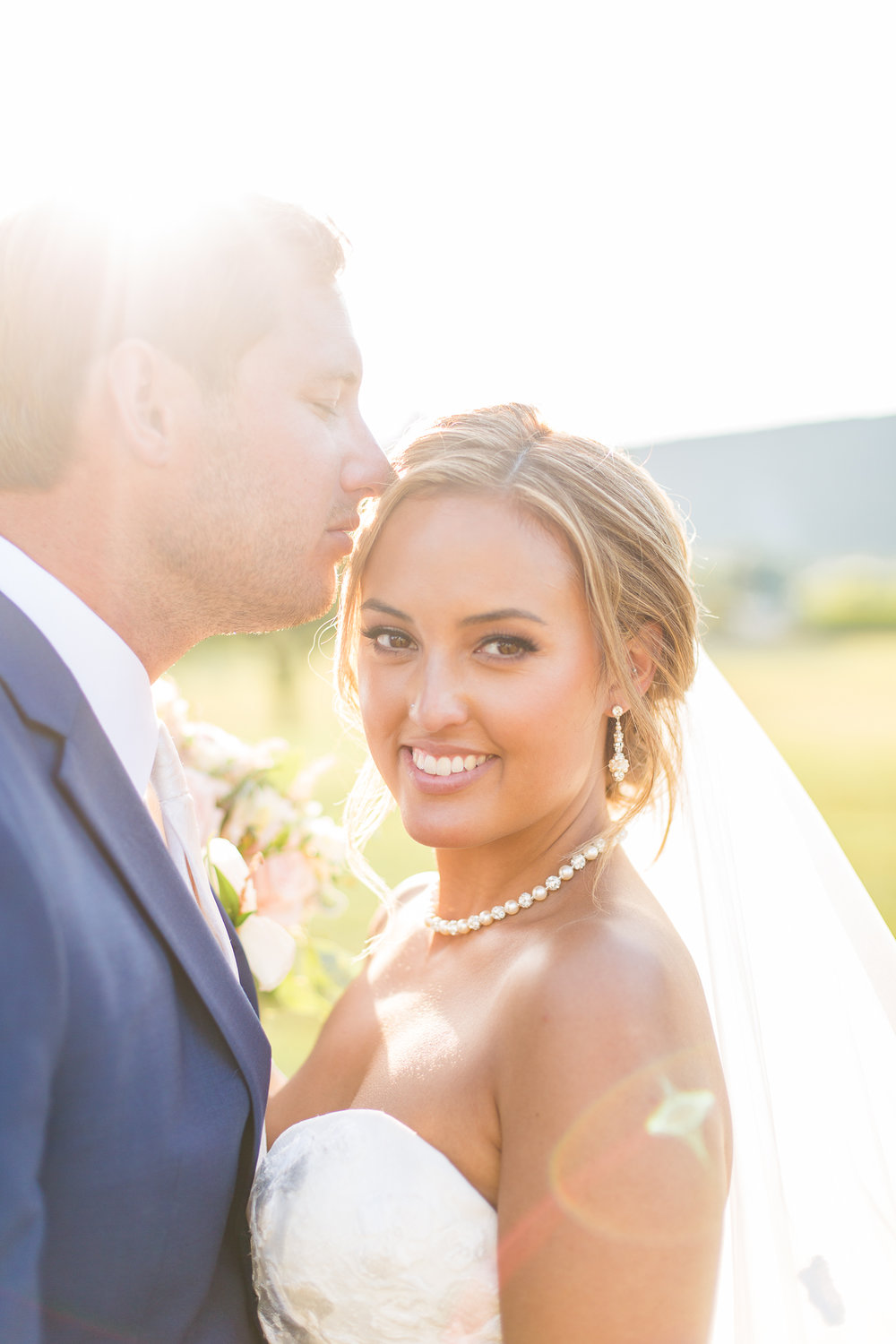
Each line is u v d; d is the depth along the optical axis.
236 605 1.93
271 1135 2.16
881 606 28.06
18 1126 1.29
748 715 2.25
